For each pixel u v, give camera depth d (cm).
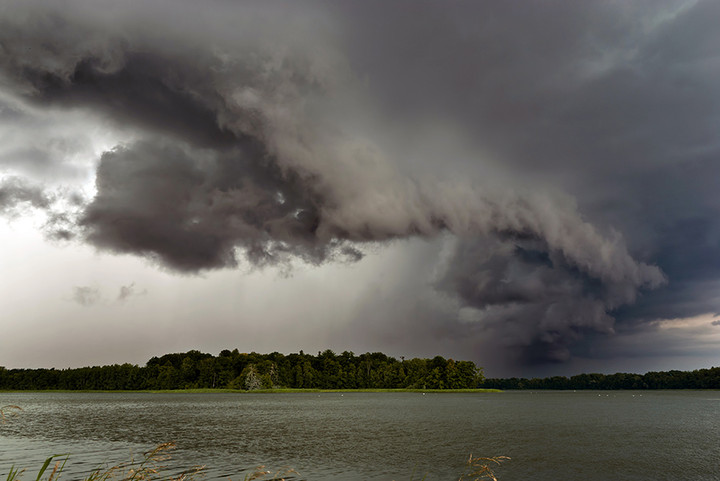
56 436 7019
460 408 14162
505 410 13325
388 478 4122
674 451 5672
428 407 14662
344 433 7450
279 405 15700
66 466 4519
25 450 5616
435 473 4325
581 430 7988
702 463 4897
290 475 4194
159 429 8012
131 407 14500
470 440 6612
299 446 5959
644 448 5909
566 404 17450
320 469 4478
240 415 11219
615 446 6075
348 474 4272
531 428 8275
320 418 10300
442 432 7581
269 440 6556
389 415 11238
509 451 5603
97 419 10038
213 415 11194
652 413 12381
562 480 4122
